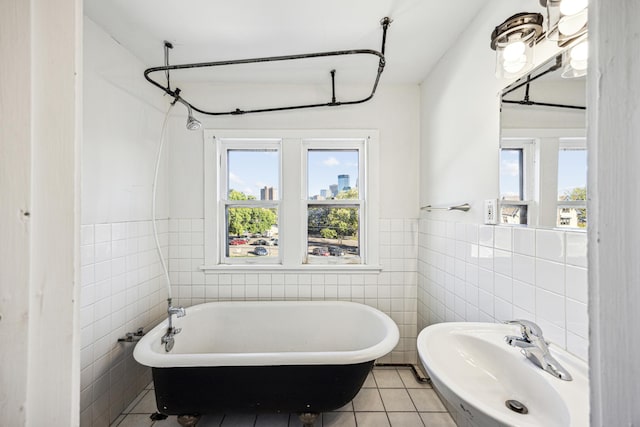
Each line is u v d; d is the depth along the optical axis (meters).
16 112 0.36
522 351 0.99
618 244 0.30
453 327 1.19
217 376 1.43
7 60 0.36
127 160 1.75
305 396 1.46
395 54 1.83
